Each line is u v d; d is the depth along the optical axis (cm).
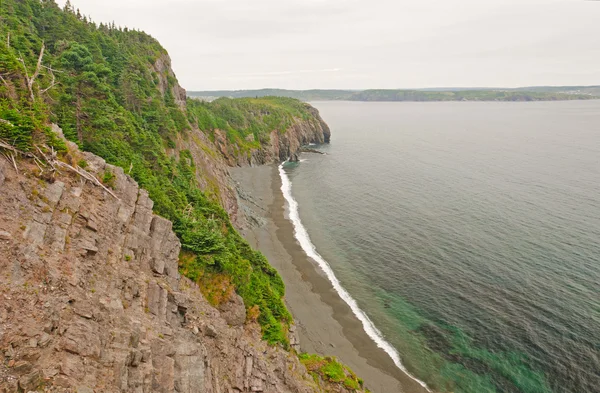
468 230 7162
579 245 6353
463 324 4619
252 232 7288
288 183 11206
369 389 3712
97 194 2466
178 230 3444
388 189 10100
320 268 6019
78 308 1658
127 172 3578
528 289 5188
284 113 18362
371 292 5359
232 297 3331
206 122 12988
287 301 5050
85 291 1786
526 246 6397
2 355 1266
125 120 4666
